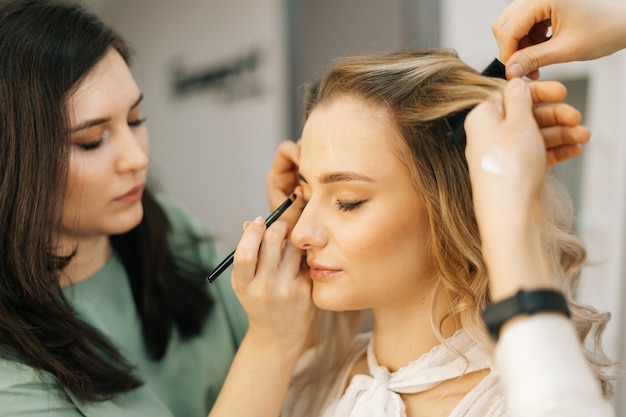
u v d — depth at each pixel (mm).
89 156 782
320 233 650
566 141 545
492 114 506
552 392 402
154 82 2922
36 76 742
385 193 626
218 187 2561
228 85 2428
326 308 670
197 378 937
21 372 746
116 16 3104
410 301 688
